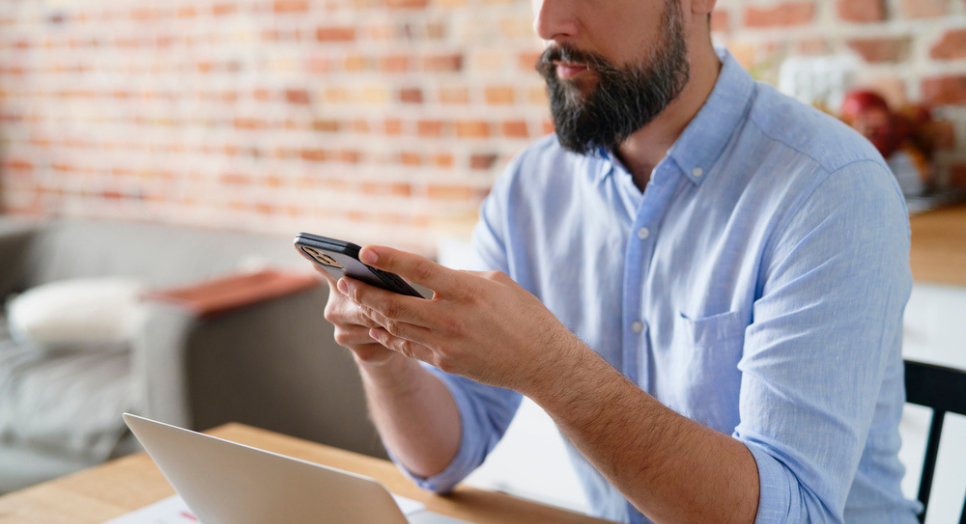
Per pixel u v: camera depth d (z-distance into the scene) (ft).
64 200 10.50
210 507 2.25
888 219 2.56
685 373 2.97
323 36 7.78
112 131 9.73
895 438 2.92
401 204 7.67
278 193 8.52
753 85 3.11
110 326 7.48
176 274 8.38
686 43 2.94
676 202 3.08
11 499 2.92
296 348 6.71
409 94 7.35
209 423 6.14
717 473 2.24
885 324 2.47
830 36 5.44
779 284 2.61
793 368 2.42
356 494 1.85
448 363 2.23
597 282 3.36
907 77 5.25
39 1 9.96
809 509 2.31
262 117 8.44
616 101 2.92
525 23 6.53
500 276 2.34
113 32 9.38
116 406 6.52
